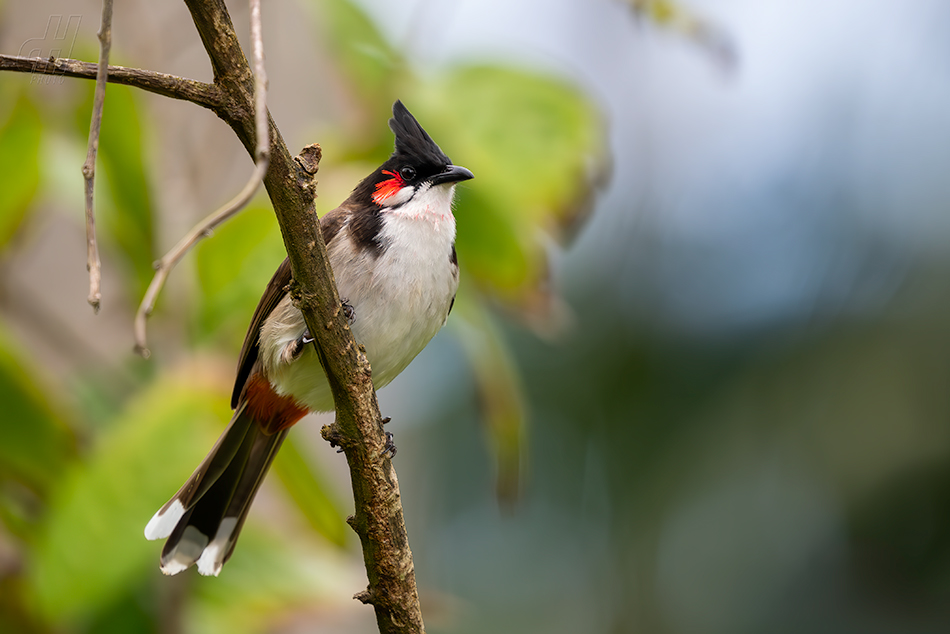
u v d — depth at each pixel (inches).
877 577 525.0
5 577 302.0
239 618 302.2
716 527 555.2
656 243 583.5
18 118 284.0
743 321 553.3
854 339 528.1
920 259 522.6
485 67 318.7
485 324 319.0
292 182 177.3
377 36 313.7
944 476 506.9
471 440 598.9
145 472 264.1
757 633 536.4
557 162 315.3
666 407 559.8
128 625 301.9
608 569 585.3
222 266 286.2
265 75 143.6
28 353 293.4
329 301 189.6
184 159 334.3
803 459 532.7
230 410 280.2
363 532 203.5
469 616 597.3
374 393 200.5
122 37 334.0
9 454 291.9
